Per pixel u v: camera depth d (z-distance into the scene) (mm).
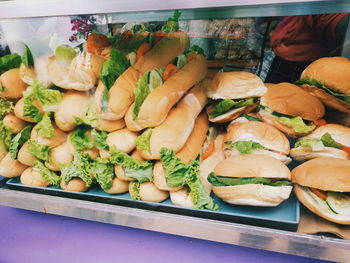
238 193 944
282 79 1189
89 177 1129
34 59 1090
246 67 1164
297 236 884
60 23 999
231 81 1137
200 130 1182
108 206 1102
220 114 1187
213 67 1196
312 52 1092
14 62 1142
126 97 1002
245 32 1063
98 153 1140
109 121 1055
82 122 1084
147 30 1096
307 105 1069
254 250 1043
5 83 1124
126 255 1108
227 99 1133
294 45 1084
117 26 1066
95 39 1064
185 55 1157
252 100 1136
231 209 994
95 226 1223
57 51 1046
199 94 1171
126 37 1114
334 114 1146
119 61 1027
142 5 727
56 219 1284
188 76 1110
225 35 1078
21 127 1229
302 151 1071
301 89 1121
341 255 846
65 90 1118
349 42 1044
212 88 1182
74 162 1128
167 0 704
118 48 1107
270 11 771
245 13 794
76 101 1081
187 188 1050
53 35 1038
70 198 1175
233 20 1023
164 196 1072
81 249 1160
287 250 896
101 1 746
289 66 1150
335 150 1031
